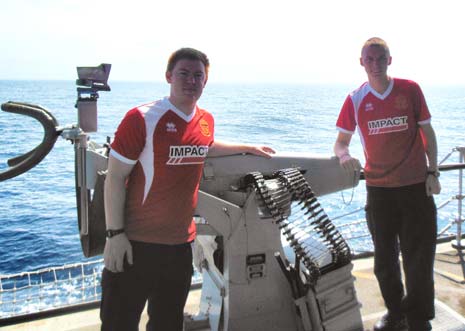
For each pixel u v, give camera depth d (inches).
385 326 125.6
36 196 987.9
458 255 186.4
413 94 115.3
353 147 1328.7
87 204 98.3
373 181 121.9
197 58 81.9
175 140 81.9
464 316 138.1
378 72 114.0
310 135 2198.6
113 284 85.8
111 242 82.3
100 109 3511.3
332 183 120.5
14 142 1726.1
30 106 93.7
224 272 112.4
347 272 110.8
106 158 99.3
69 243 679.7
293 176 109.1
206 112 91.4
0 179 92.4
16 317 138.9
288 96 7106.3
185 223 87.8
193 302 151.5
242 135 2194.9
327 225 108.7
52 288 381.1
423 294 120.3
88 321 139.0
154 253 85.4
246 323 111.7
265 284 112.3
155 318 89.9
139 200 84.0
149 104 83.4
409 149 116.7
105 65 97.0
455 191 886.4
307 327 111.6
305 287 111.0
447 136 2167.8
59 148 1530.5
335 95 7844.5
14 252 641.6
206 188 110.5
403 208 119.6
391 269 124.9
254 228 109.5
